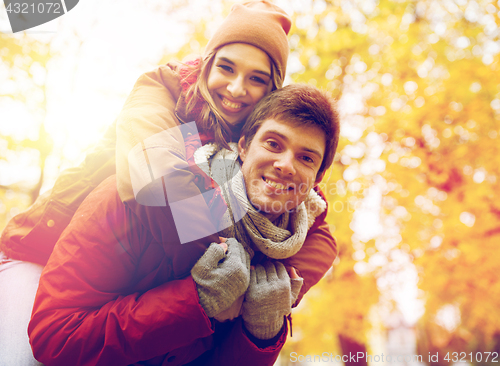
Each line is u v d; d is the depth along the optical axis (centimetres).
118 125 108
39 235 129
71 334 89
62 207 127
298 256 131
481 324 573
